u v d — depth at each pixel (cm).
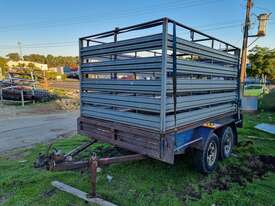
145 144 273
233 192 289
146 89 268
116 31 304
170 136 252
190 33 301
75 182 312
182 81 279
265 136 572
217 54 365
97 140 360
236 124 462
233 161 398
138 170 353
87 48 348
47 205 256
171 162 252
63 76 3853
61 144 505
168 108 258
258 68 2247
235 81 454
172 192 288
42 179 320
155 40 253
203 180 323
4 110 1085
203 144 321
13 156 431
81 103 374
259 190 294
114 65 306
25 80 1483
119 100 306
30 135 607
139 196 277
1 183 308
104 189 293
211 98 360
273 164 385
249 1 1035
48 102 1356
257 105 1016
